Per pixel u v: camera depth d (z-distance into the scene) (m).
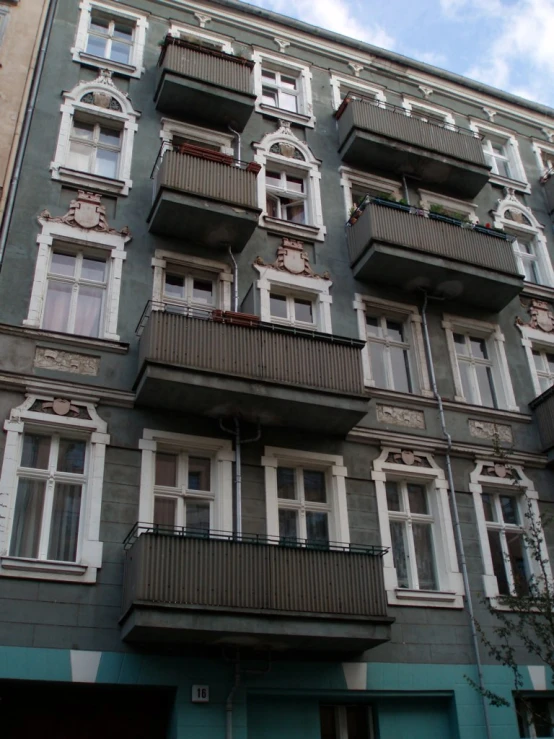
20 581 10.93
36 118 15.48
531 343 17.77
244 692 11.37
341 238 17.09
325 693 11.88
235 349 13.08
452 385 15.99
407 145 18.44
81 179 15.05
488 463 15.24
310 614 11.11
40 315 13.23
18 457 11.85
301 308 15.95
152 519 12.22
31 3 17.16
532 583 14.09
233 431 13.33
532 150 22.36
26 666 10.42
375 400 14.91
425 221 16.70
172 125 16.94
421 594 13.16
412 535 14.07
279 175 17.83
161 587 10.61
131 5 18.44
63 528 11.79
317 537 13.36
